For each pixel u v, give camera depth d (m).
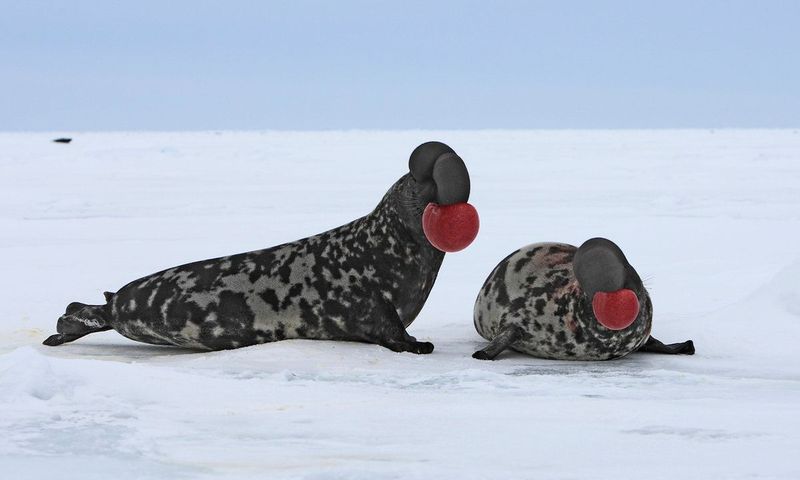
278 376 20.31
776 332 25.73
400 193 24.44
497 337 24.27
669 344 25.47
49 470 12.37
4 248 47.31
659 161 135.50
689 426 15.52
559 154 162.75
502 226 56.38
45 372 17.14
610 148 186.75
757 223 57.00
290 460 13.22
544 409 16.84
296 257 25.14
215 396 17.48
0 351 24.61
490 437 14.73
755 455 13.63
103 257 44.09
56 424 14.88
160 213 66.25
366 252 24.80
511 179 101.75
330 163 139.88
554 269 24.94
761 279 36.44
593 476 12.50
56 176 106.44
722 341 25.64
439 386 19.48
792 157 139.25
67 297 33.84
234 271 25.09
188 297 24.73
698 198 75.06
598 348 23.56
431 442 14.39
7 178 102.31
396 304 24.64
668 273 39.00
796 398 18.36
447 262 42.78
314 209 69.12
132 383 17.64
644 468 12.94
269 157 157.38
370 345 24.44
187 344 25.12
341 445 14.15
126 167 126.38
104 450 13.48
